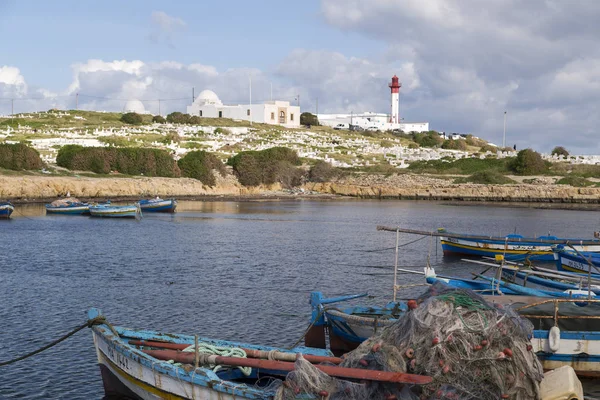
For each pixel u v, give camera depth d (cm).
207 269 3747
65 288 3075
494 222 7381
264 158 13500
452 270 3825
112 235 5666
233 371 1516
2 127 15925
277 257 4325
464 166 14500
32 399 1659
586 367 1730
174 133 16575
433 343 1203
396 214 8662
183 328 2341
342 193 13312
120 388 1647
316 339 2000
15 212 8181
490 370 1195
